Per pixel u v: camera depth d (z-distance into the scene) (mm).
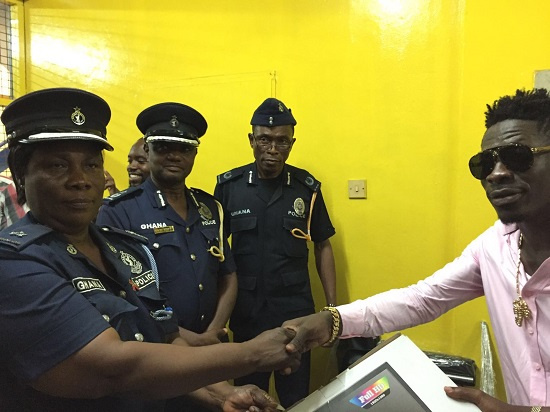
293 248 1888
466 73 1883
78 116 738
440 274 1156
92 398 672
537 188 817
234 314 1893
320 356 2219
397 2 2006
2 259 650
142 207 1512
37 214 751
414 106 2008
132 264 934
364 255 2131
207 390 1051
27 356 625
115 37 2539
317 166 2184
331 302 1950
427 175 2008
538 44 1780
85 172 757
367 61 2070
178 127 1520
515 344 949
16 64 2742
